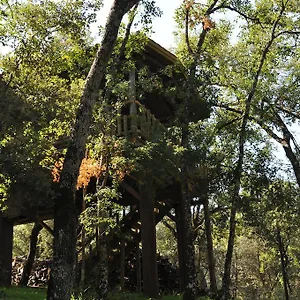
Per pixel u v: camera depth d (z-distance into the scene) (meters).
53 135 10.86
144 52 13.30
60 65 10.94
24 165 8.12
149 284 11.18
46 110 9.63
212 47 13.05
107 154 10.24
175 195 13.64
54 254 6.71
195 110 11.02
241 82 13.72
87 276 11.03
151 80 11.59
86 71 11.10
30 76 10.08
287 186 16.88
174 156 10.26
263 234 19.72
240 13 12.70
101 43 7.88
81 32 10.62
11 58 10.08
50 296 6.50
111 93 11.35
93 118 10.18
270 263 28.91
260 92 13.63
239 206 12.12
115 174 10.34
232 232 11.45
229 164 13.04
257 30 13.97
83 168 10.14
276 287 30.38
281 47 14.47
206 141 11.31
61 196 7.00
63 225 6.81
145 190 11.41
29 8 10.11
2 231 13.16
